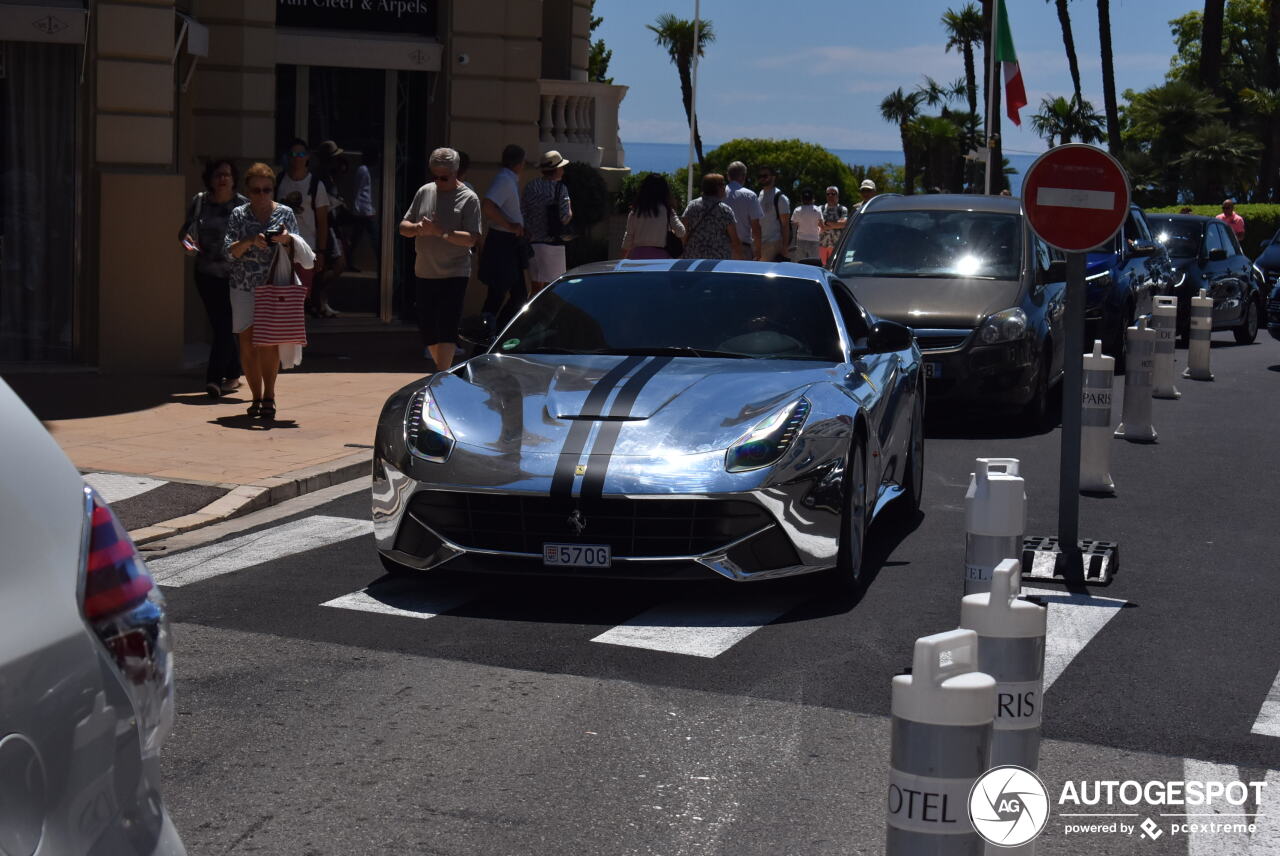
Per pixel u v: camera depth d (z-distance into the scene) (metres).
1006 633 3.54
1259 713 5.40
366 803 4.41
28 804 1.94
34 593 2.05
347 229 18.14
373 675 5.63
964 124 62.28
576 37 23.77
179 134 16.06
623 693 5.46
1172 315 15.22
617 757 4.82
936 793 2.74
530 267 16.48
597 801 4.45
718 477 6.44
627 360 7.48
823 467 6.69
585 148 23.33
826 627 6.39
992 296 12.57
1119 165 7.19
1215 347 22.03
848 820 4.35
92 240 13.83
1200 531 8.72
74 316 13.96
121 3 13.62
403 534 6.76
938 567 7.60
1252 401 15.20
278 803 4.39
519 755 4.82
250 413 11.43
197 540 7.95
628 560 6.43
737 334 7.77
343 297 18.17
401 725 5.08
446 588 6.97
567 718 5.18
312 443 10.46
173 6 13.91
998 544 5.43
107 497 8.60
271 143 17.22
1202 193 51.88
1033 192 7.32
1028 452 11.49
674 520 6.44
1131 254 17.92
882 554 7.89
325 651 5.93
